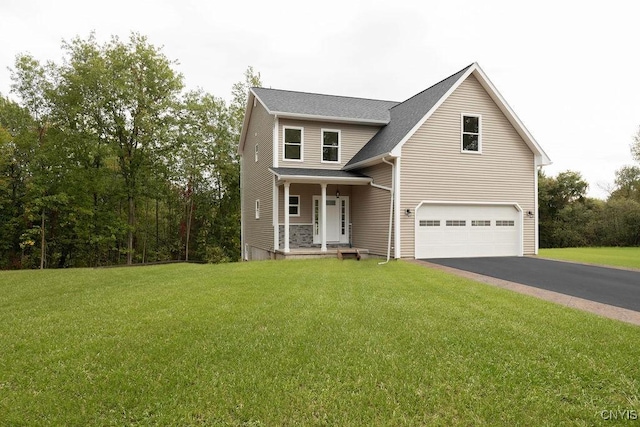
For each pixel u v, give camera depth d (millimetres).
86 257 24375
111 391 3678
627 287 8672
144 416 3293
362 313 6180
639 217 26156
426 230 14516
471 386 3762
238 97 29891
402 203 14102
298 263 12867
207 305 6707
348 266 12062
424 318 5891
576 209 29125
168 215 29969
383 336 5070
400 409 3398
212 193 29516
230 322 5688
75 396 3605
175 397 3564
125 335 5160
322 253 15055
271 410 3363
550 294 7898
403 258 14094
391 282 9094
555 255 16266
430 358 4383
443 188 14633
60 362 4316
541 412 3346
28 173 20391
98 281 9781
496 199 15391
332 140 17469
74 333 5281
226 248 29656
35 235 21422
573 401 3529
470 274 10500
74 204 20734
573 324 5582
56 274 11141
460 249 14961
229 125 29016
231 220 29203
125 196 22938
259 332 5230
